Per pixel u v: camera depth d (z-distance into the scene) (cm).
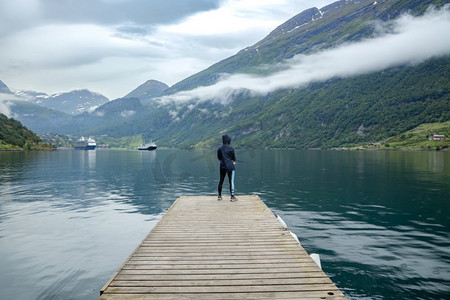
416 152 14725
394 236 1555
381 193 2880
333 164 7044
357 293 993
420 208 2211
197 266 746
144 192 3050
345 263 1221
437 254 1305
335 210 2161
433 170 5300
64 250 1378
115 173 5134
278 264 757
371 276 1107
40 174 4938
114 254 1333
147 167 6556
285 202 2464
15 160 8881
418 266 1188
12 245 1439
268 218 1252
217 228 1099
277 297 589
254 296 595
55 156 12175
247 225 1141
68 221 1891
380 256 1290
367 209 2194
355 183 3612
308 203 2419
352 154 13412
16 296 966
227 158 1622
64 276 1111
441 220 1869
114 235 1606
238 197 1805
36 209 2241
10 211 2167
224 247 888
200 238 979
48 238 1547
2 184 3662
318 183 3638
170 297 593
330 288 627
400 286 1034
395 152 15200
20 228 1728
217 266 746
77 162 8325
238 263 764
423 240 1489
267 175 4625
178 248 881
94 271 1155
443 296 968
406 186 3328
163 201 2569
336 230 1667
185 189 3244
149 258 801
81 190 3184
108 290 622
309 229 1689
